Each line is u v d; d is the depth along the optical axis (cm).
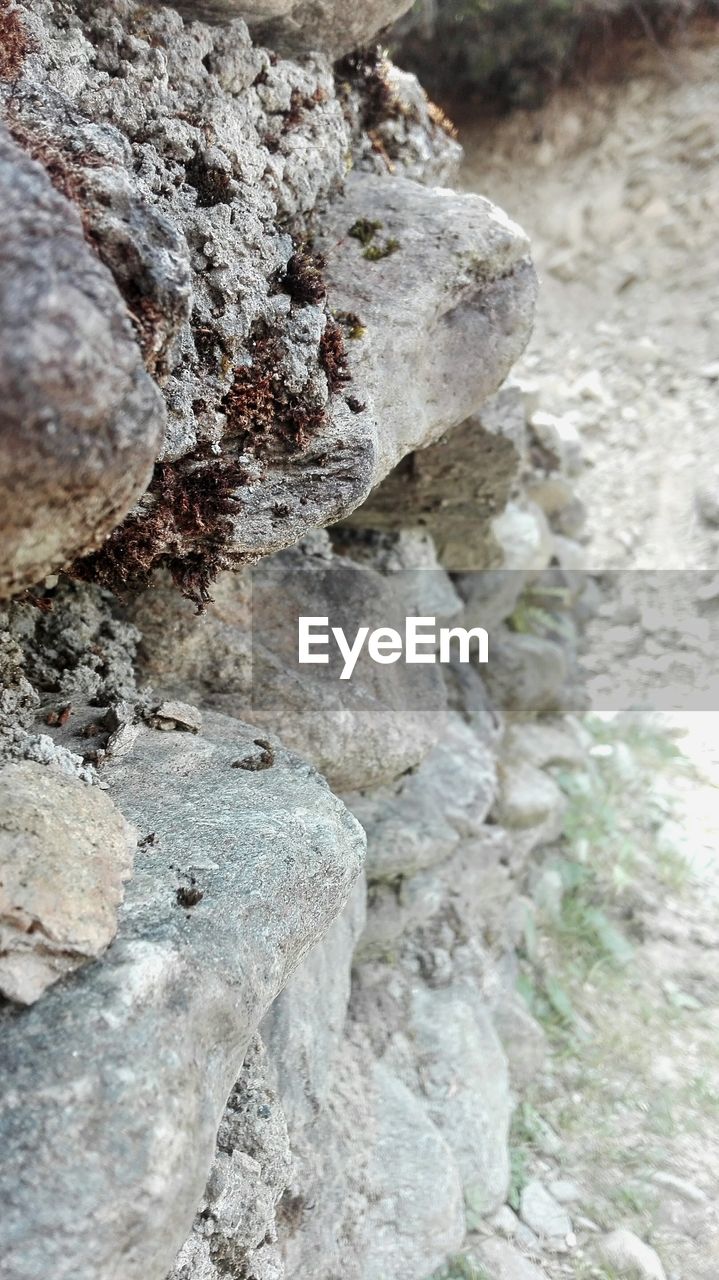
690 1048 313
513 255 191
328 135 180
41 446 81
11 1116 91
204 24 155
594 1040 310
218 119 148
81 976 104
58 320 80
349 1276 200
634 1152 277
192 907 118
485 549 334
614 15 604
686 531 559
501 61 595
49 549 94
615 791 417
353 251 181
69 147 107
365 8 183
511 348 199
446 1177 225
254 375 141
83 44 132
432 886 269
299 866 133
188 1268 135
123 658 181
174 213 132
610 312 632
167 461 133
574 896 362
